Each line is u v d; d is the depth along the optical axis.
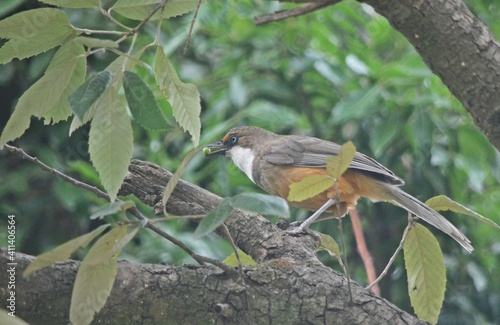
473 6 15.15
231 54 15.12
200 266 6.89
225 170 14.02
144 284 6.67
